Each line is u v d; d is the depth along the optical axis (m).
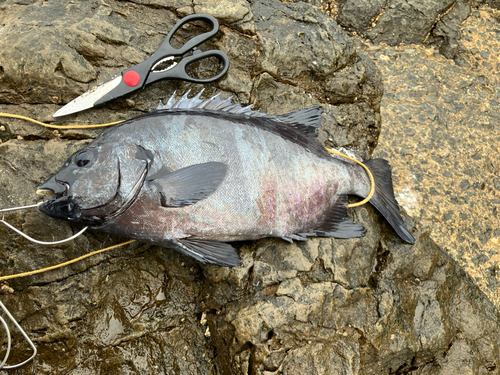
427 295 0.53
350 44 0.62
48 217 0.48
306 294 0.48
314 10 0.63
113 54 0.53
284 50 0.59
